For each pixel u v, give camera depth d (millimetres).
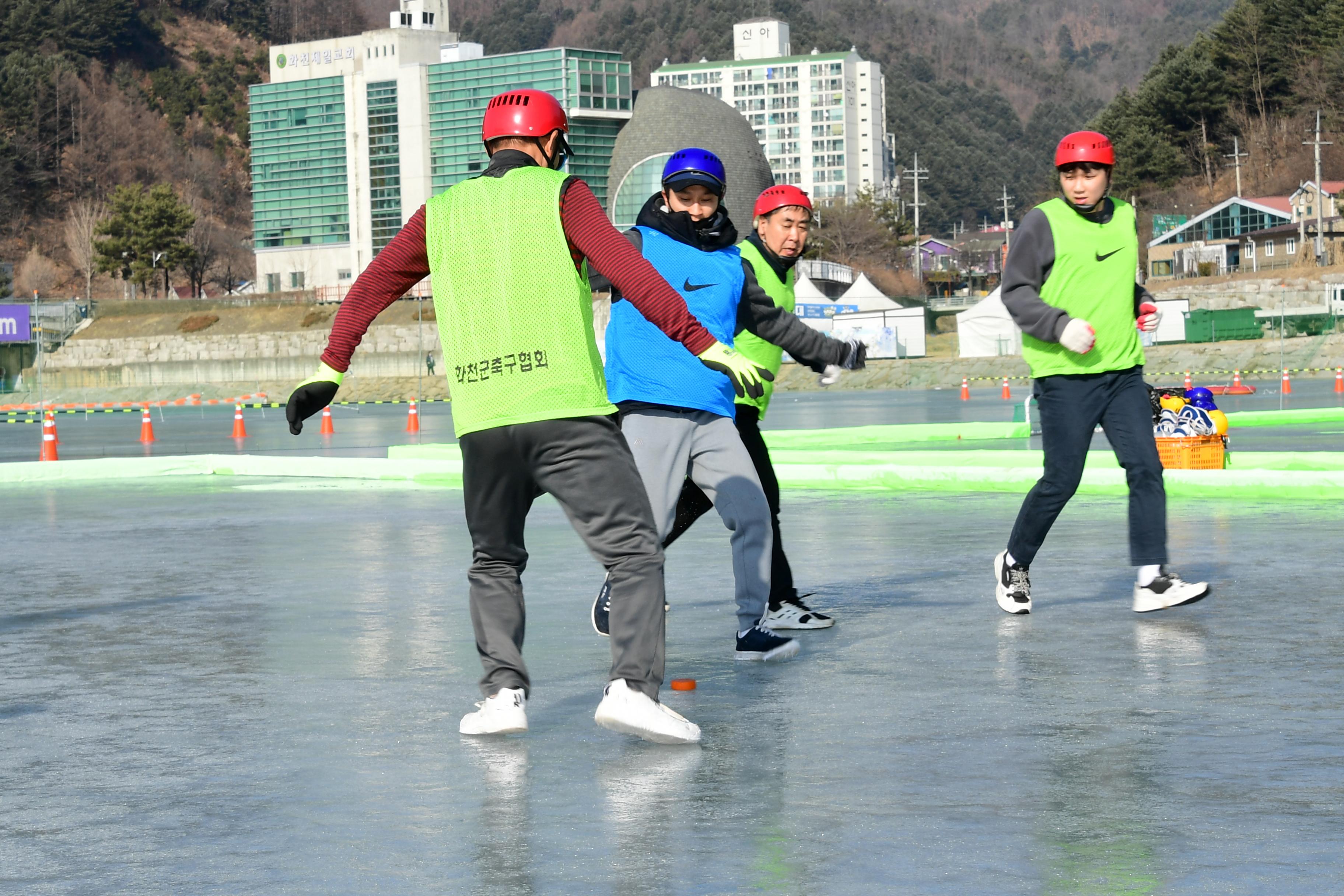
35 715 5387
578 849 3668
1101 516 11477
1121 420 7047
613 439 4691
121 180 179375
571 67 127188
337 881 3465
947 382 67375
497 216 4641
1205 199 139500
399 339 98875
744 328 6258
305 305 110062
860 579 8523
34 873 3566
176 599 8336
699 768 4430
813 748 4652
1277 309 95562
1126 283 6945
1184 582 7102
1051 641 6441
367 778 4395
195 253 128875
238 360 101000
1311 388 44625
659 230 6039
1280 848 3570
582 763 4520
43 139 176375
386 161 138375
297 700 5551
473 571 4953
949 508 12547
